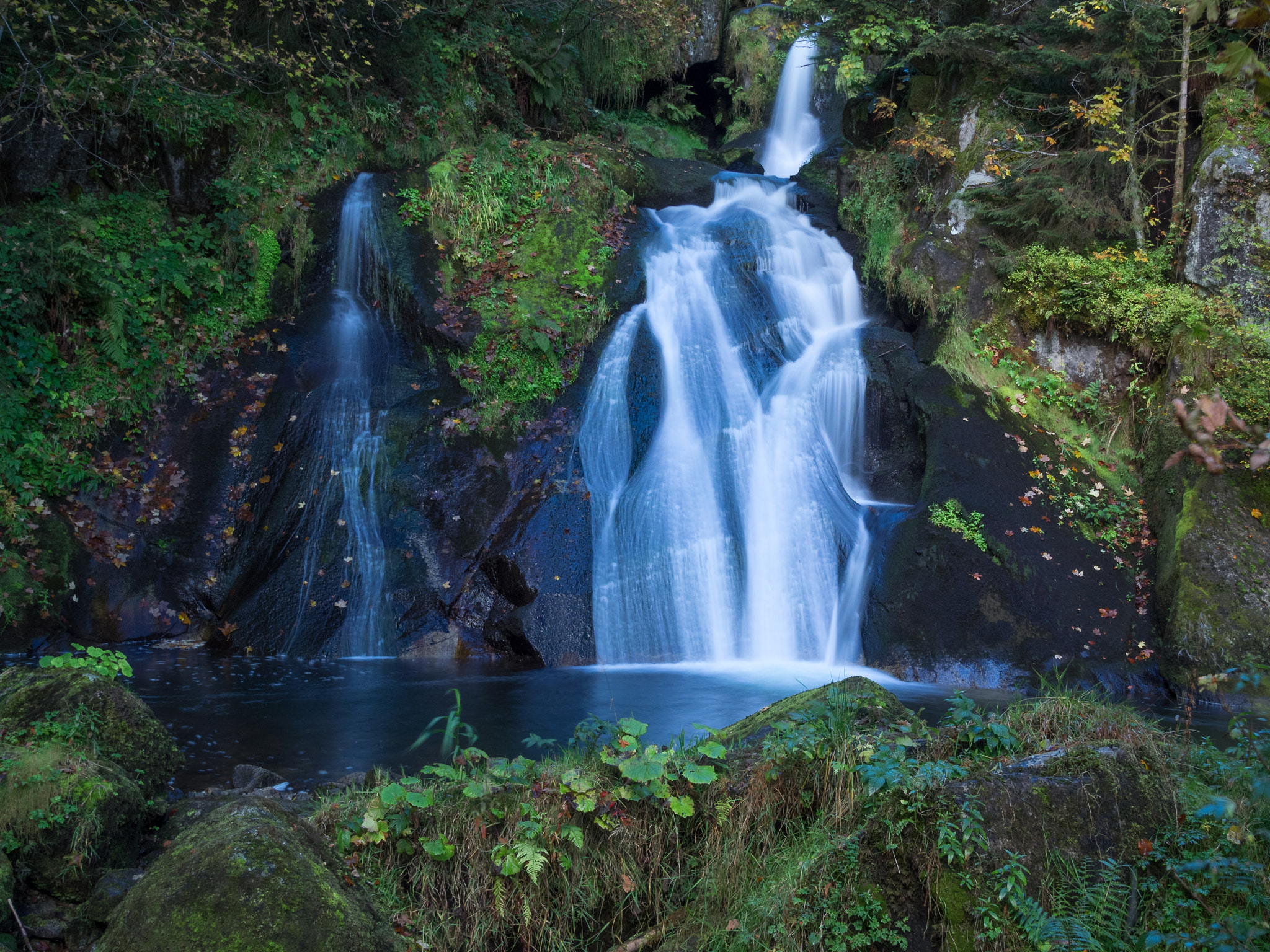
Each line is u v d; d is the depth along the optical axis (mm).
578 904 3705
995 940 3080
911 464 10836
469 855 3680
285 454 10422
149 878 3070
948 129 13000
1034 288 11328
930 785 3404
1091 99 11414
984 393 10984
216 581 9594
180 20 11867
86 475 9539
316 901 3000
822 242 13633
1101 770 3510
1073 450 10594
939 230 12336
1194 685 8086
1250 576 8539
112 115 11117
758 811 3883
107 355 10148
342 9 13133
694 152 19172
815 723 4180
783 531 10141
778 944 3320
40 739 4102
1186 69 11312
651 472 10594
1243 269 10375
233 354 10945
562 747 6141
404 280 11656
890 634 8938
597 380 11469
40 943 3283
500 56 15281
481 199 12680
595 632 9352
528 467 10594
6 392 9328
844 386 11344
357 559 9898
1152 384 10641
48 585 8812
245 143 12062
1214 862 3047
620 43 17938
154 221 11227
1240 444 2088
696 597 9766
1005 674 8508
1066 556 9398
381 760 5758
